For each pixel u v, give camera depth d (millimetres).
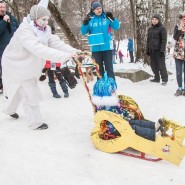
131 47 18719
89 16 7180
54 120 5504
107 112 4141
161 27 8281
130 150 4246
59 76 7047
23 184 3389
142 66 10602
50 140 4590
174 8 26359
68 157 4027
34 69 4672
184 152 3959
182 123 5461
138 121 4324
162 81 8555
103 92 4359
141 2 10945
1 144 4449
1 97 7152
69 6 23844
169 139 3904
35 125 4992
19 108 6117
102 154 4125
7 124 5293
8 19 6898
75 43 11492
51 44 4793
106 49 7184
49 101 6812
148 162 3945
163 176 3625
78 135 4801
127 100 4602
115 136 4270
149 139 4023
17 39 4559
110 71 7324
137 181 3496
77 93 7504
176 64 7188
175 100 6863
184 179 3586
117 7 26438
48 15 4531
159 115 5883
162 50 8320
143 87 8242
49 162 3883
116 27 7141
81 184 3396
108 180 3492
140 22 10977
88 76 8727
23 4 14734
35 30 4473
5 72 4773
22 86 4797
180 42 7051
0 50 7023
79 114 5855
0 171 3650
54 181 3451
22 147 4340
